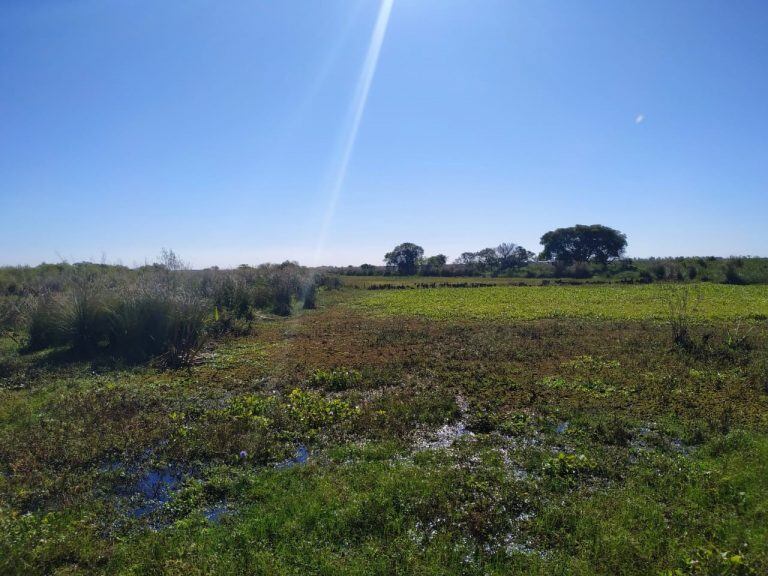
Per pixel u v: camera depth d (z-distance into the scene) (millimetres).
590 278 49031
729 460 6406
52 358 12555
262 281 24703
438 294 31234
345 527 5082
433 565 4465
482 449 7070
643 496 5621
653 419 8125
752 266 39375
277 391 10047
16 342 14016
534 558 4602
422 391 9781
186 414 8586
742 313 19797
